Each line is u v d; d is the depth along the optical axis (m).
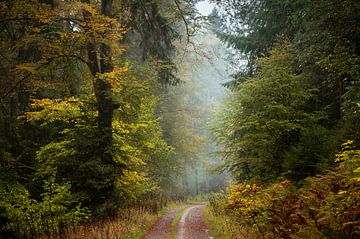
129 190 18.86
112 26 16.84
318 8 13.88
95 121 16.59
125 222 14.80
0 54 14.23
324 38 14.73
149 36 20.17
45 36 14.68
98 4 18.48
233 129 18.12
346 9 12.55
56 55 14.29
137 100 16.11
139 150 18.56
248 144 17.17
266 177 16.31
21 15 13.33
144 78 19.67
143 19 19.27
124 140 18.50
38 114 15.28
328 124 16.81
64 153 15.70
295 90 15.81
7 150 15.01
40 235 13.16
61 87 15.84
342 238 7.80
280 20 20.61
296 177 13.69
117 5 18.62
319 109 17.55
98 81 16.38
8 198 13.34
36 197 16.06
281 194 11.99
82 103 16.72
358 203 7.91
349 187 8.71
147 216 18.78
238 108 19.11
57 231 13.01
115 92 16.03
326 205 8.64
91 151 16.09
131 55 26.67
